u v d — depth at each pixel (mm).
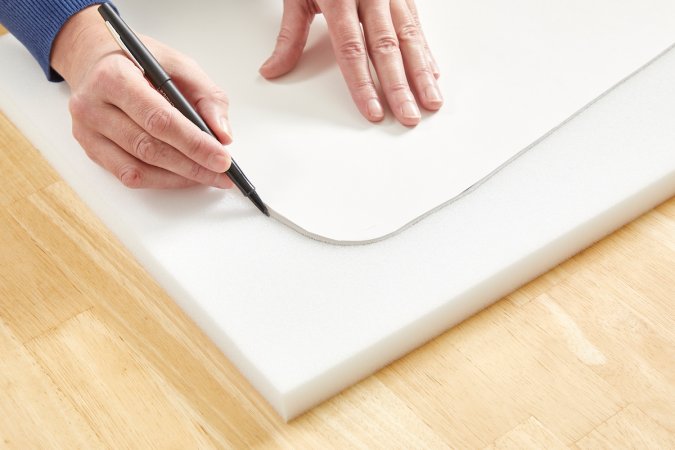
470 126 829
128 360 721
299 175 795
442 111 847
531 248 731
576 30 920
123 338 738
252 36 946
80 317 756
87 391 702
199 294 713
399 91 848
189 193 796
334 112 857
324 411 678
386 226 748
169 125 760
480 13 953
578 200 765
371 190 777
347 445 655
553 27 926
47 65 885
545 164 794
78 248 812
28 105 896
